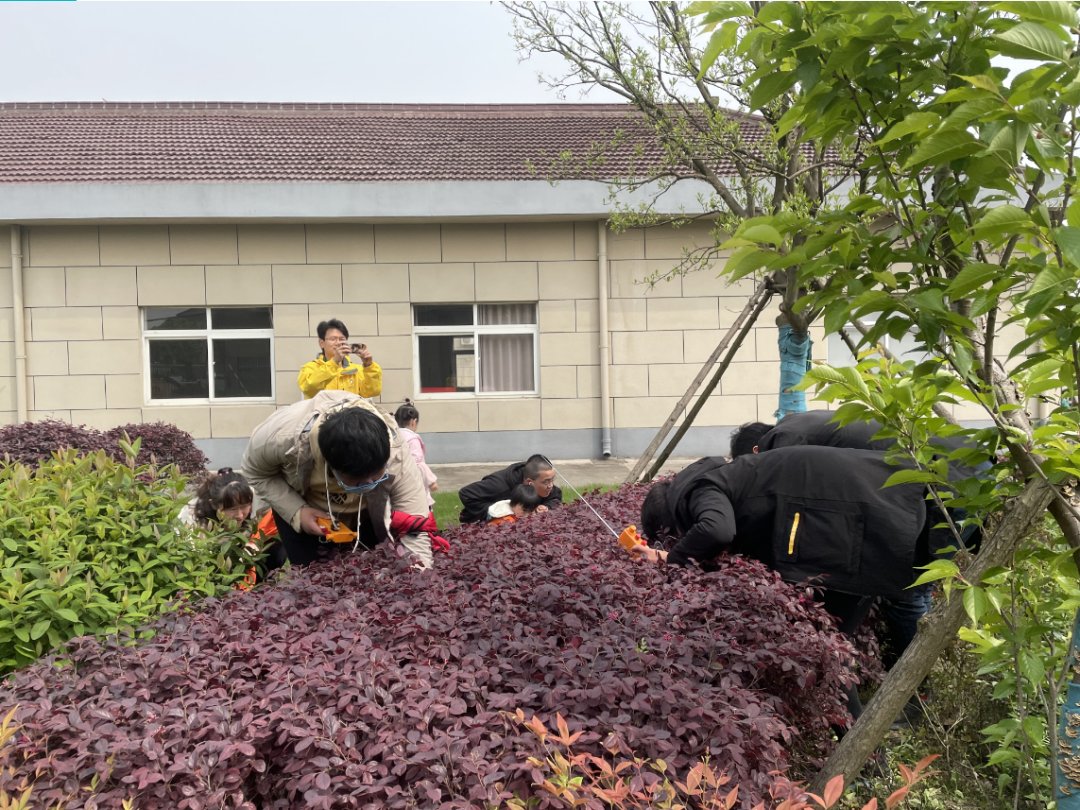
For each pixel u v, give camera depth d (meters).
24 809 1.76
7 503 3.57
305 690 2.23
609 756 2.19
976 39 1.71
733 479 3.69
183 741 2.01
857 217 1.99
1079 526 2.08
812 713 3.04
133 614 3.23
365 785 1.87
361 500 3.71
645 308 13.41
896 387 2.19
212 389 13.37
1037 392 2.17
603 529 4.65
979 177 1.77
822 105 1.90
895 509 3.50
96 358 12.99
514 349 13.78
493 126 15.63
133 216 12.43
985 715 3.70
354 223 13.15
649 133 12.78
